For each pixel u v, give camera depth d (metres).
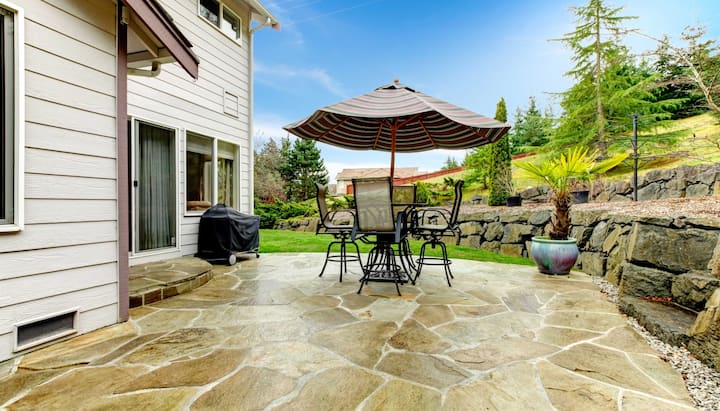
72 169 2.43
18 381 1.83
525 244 6.54
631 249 3.57
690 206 4.56
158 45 3.45
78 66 2.47
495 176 10.09
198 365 2.02
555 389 1.77
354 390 1.75
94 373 1.92
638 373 1.93
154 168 5.05
